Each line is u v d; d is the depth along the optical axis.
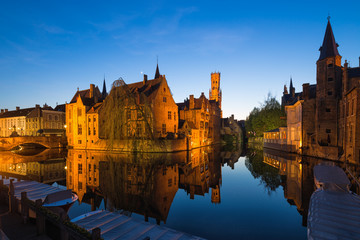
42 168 26.98
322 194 10.17
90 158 35.75
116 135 27.55
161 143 43.97
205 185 18.52
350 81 29.88
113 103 27.33
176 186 18.05
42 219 8.42
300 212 12.07
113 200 14.16
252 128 77.75
